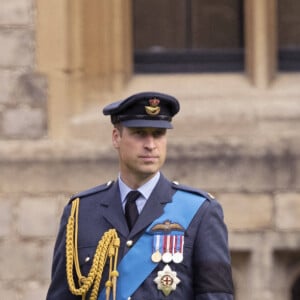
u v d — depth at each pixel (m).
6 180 26.66
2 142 26.78
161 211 16.33
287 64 28.12
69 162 26.67
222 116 27.17
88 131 26.94
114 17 27.41
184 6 28.14
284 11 28.14
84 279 16.28
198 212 16.33
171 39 28.12
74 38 27.14
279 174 26.62
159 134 16.36
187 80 27.83
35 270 26.59
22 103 26.91
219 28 28.12
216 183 26.64
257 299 26.78
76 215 16.61
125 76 27.64
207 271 16.06
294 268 26.89
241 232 26.64
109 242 16.27
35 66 26.97
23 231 26.62
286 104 27.36
